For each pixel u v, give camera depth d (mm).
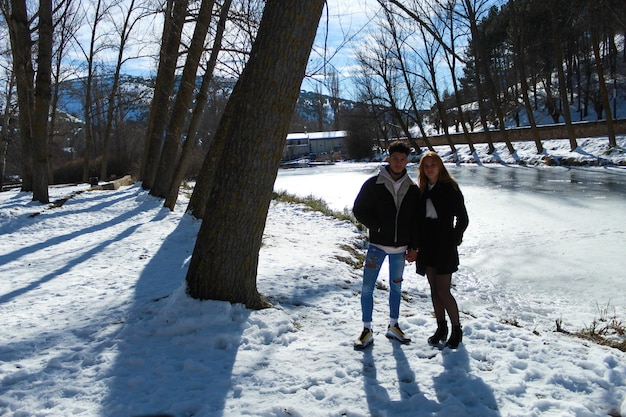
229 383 3631
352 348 4328
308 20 4539
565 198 16344
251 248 4949
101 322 4938
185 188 23109
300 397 3463
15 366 4012
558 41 28875
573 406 3309
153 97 21000
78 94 32125
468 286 8195
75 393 3570
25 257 8680
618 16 24188
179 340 4316
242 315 4742
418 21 5332
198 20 11984
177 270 7266
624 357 4363
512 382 3676
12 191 21000
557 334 5414
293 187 27609
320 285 6461
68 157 53094
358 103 51031
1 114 28953
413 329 4867
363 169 41875
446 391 3547
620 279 7980
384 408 3342
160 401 3402
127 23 25500
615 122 28875
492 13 39000
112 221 12617
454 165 36781
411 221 4453
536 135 31250
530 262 9375
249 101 4656
